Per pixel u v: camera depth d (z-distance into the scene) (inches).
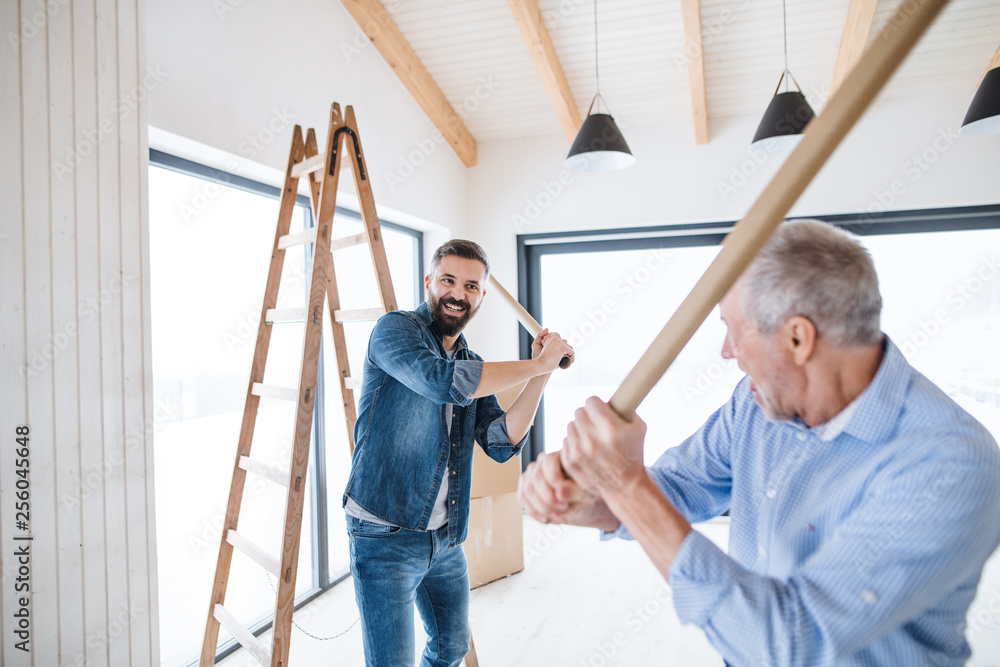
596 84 149.5
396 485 60.8
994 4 117.7
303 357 64.2
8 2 57.3
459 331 70.2
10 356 57.4
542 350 70.7
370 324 138.8
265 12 99.1
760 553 32.7
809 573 23.5
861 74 17.4
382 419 62.7
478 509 121.6
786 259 26.2
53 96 61.1
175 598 92.1
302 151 78.7
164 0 80.3
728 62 139.6
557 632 102.0
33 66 59.4
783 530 30.8
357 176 70.0
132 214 69.2
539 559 135.0
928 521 22.7
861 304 25.5
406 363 58.9
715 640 23.3
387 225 151.4
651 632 101.6
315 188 79.7
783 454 32.0
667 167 161.0
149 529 70.1
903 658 25.1
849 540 23.5
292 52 105.6
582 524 32.1
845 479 28.6
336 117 68.7
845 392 28.0
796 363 27.3
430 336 66.6
